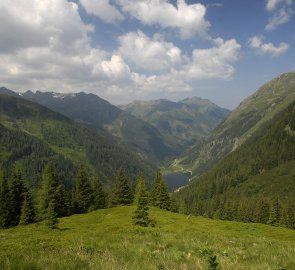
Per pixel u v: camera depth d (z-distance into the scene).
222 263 10.16
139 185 96.38
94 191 110.75
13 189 89.12
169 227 50.97
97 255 10.55
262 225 60.03
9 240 20.77
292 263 11.05
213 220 65.38
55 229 49.41
